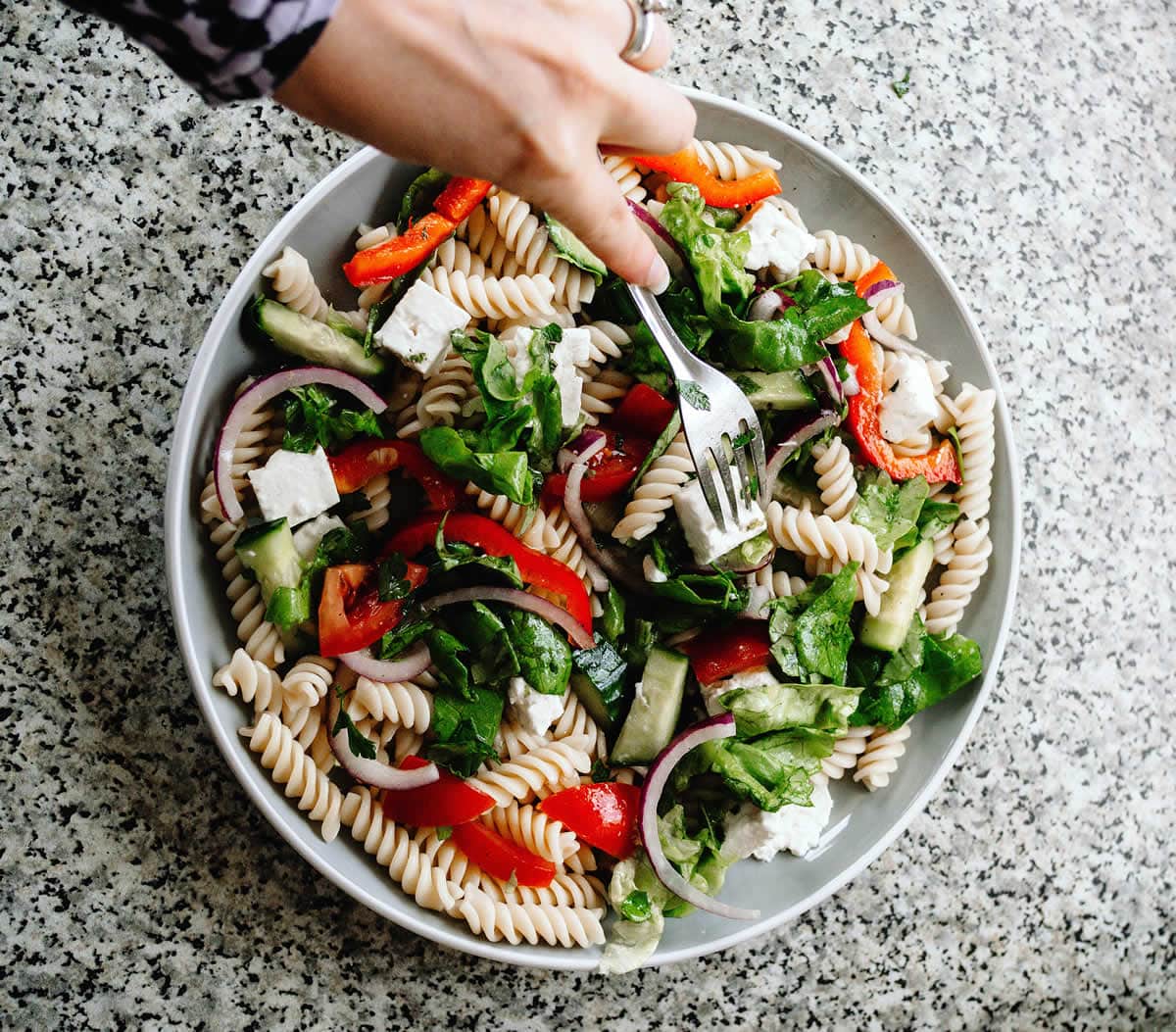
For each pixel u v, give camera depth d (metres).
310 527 0.50
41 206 0.53
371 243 0.50
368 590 0.50
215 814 0.53
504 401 0.49
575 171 0.39
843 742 0.54
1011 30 0.60
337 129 0.38
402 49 0.36
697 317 0.52
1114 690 0.60
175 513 0.47
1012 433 0.58
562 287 0.52
